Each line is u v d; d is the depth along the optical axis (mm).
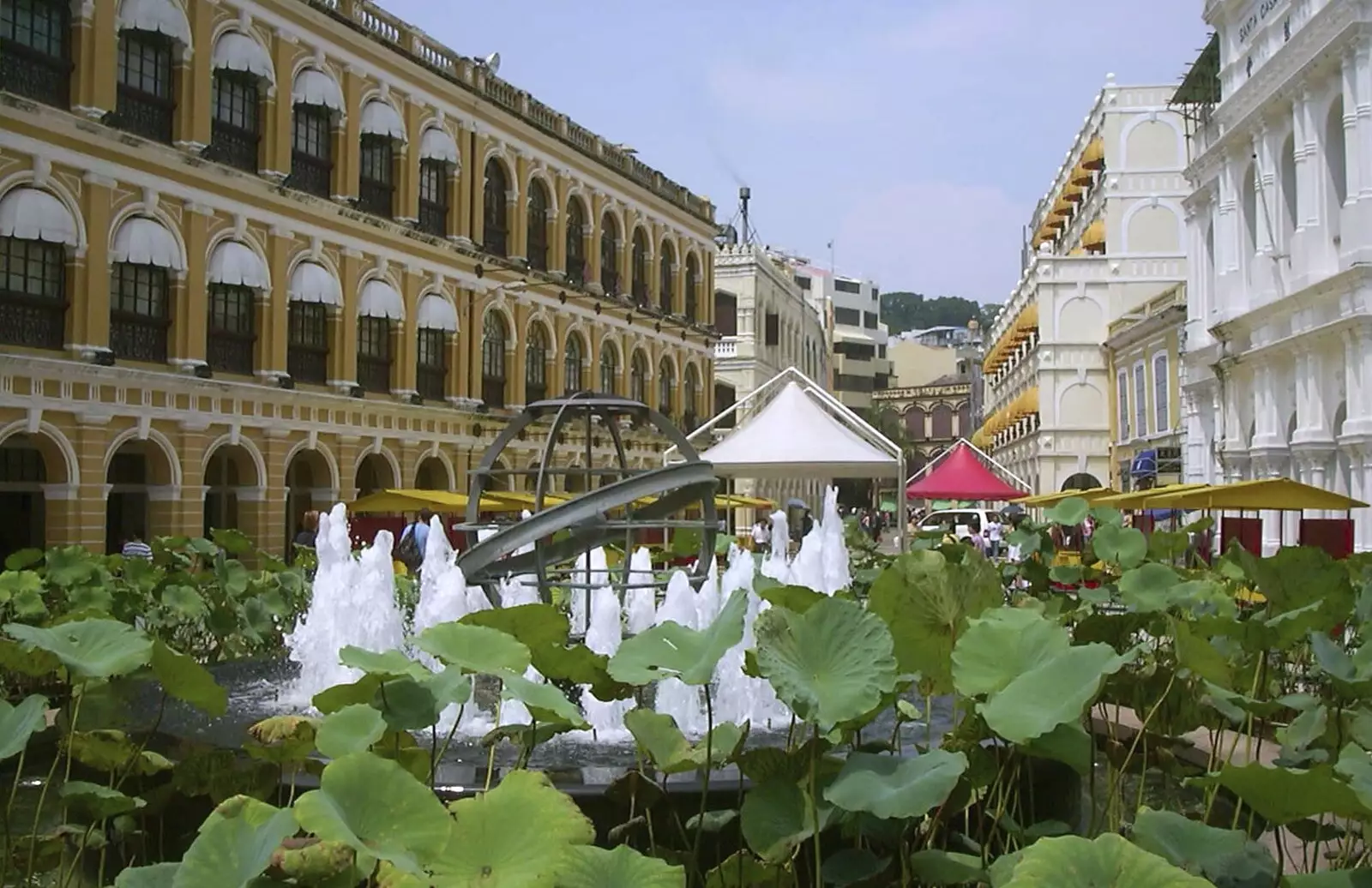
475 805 4090
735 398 59062
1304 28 24938
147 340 24641
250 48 26438
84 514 22953
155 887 4148
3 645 6172
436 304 33281
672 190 49188
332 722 4723
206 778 5770
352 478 30500
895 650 5953
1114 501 21609
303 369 29047
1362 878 4109
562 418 12086
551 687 5258
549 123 39781
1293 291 25891
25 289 22344
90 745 5688
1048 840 3738
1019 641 5316
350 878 3932
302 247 28625
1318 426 25562
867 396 105812
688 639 5543
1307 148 25766
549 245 39875
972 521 44500
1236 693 6246
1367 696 6570
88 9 22828
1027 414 56656
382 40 30875
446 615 12680
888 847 5164
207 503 28766
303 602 16516
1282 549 8234
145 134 24359
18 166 21781
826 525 17859
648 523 11258
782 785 4895
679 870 3994
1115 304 51719
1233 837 4508
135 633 5539
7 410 21531
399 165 32156
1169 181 51344
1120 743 7160
